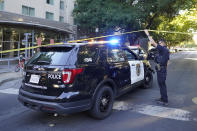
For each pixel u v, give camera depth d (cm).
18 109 438
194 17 1445
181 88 627
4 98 533
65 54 327
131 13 1655
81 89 319
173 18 1948
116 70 409
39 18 1858
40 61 346
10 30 1584
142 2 1778
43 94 322
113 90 407
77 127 337
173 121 357
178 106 444
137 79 521
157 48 453
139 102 479
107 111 380
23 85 369
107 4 1816
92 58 356
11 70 1105
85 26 2055
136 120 364
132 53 530
